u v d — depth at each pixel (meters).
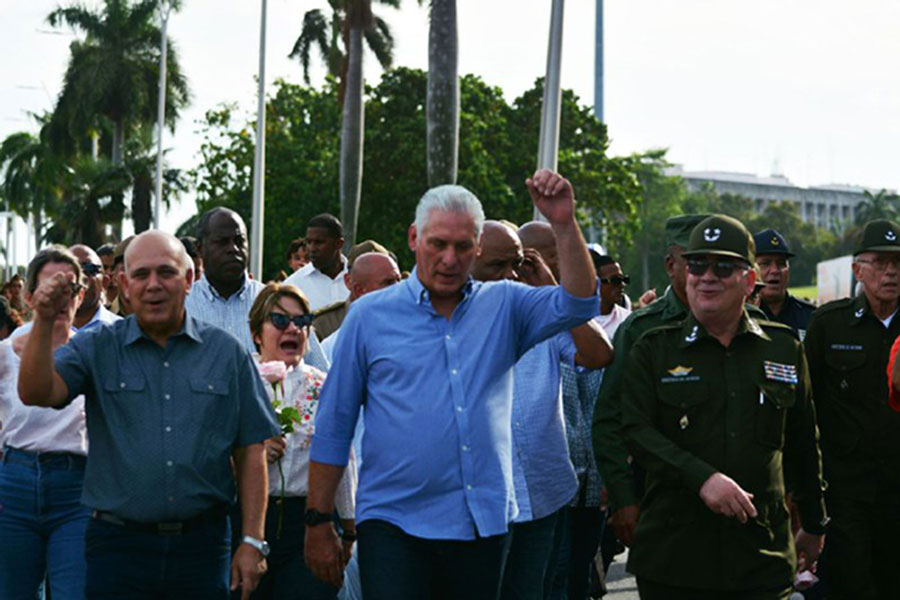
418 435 4.26
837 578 6.35
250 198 46.00
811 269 145.00
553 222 4.24
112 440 4.50
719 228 4.90
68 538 5.60
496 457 4.32
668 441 4.88
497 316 4.38
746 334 4.95
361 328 4.39
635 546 5.00
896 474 6.26
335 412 4.43
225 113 46.53
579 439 6.38
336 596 5.43
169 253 4.54
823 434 6.40
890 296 6.23
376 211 44.03
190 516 4.50
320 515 4.48
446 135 22.77
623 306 8.62
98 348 4.55
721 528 4.83
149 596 4.51
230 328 6.96
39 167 63.47
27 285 5.65
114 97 57.59
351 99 32.88
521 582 5.27
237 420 4.65
